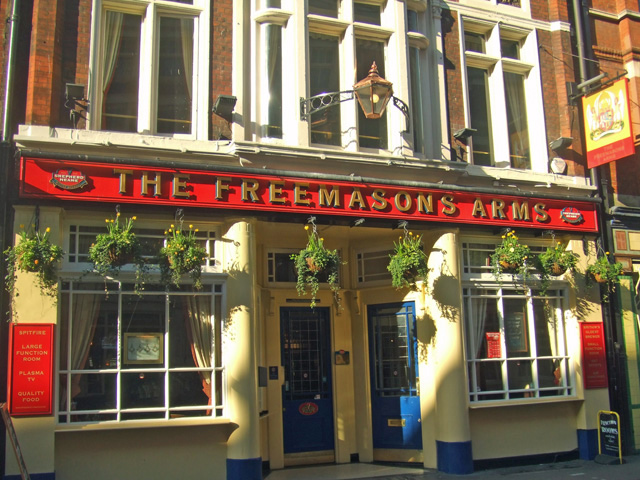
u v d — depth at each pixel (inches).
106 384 319.0
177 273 312.2
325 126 385.7
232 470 326.3
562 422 410.6
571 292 424.2
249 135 367.9
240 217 343.0
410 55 415.8
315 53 390.6
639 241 461.4
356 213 361.4
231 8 375.6
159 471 320.2
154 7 362.0
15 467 291.7
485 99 447.8
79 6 345.4
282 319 403.9
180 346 334.3
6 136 319.3
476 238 408.2
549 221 418.9
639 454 427.8
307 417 400.2
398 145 388.5
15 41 328.8
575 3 475.5
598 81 467.5
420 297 390.6
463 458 367.2
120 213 327.3
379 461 400.5
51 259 297.6
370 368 410.3
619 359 433.1
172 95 362.3
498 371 399.2
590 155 443.5
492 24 449.1
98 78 346.6
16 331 298.8
